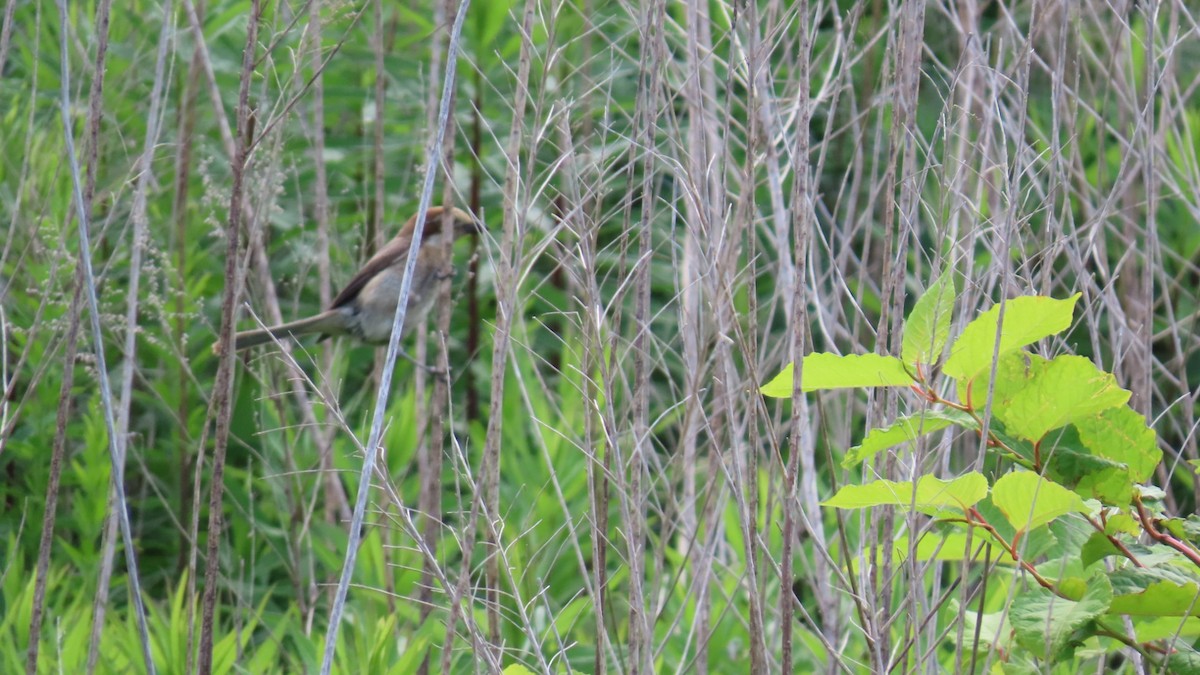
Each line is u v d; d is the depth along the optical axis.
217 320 10.10
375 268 9.04
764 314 9.56
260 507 9.52
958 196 5.16
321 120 8.35
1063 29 5.41
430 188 4.62
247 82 5.21
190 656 5.58
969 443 6.83
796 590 8.19
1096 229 5.54
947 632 4.90
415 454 8.91
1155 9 5.96
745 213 5.64
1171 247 9.99
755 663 5.12
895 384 4.16
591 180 6.75
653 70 5.27
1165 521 4.34
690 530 6.72
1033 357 4.10
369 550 8.23
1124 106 7.82
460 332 10.80
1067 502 3.84
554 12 5.45
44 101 10.51
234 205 5.26
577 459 8.56
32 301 9.00
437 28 7.33
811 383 4.20
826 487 8.48
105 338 9.29
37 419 9.22
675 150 6.43
